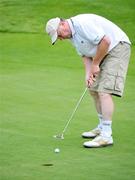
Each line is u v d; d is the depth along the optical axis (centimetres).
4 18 3594
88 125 1642
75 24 1435
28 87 2142
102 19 1460
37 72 2439
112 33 1455
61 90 2103
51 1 3847
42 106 1856
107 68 1448
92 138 1518
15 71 2461
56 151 1385
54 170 1254
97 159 1339
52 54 2880
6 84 2191
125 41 1462
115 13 3712
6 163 1298
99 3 3859
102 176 1221
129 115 1778
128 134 1562
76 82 2252
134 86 2219
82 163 1306
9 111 1786
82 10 3741
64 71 2480
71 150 1407
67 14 3681
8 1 3869
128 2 3900
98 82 1464
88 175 1226
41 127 1611
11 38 3244
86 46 1448
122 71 1460
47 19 3591
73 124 1650
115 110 1838
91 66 1471
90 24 1424
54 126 1622
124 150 1416
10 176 1211
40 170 1252
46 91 2078
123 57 1458
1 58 2761
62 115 1748
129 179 1206
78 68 2561
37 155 1362
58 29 1437
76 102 1922
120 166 1291
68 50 2958
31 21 3556
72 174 1230
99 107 1511
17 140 1484
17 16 3628
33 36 3297
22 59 2752
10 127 1606
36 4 3806
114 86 1448
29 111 1789
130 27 3525
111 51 1448
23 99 1948
